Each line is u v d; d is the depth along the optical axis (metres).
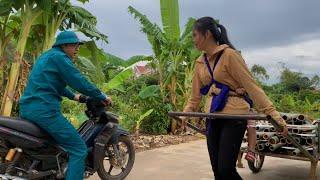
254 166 6.10
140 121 10.06
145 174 5.91
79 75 4.30
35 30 6.97
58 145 4.39
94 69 8.32
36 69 4.27
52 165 4.45
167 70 11.16
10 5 6.25
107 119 5.05
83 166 4.39
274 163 6.92
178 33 10.94
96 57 7.74
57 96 4.29
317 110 16.38
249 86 3.39
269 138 5.51
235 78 3.48
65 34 4.41
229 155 3.47
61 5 6.75
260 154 5.70
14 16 6.96
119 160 5.29
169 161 6.88
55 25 6.79
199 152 7.82
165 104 10.85
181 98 11.15
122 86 12.89
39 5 6.31
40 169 4.42
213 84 3.58
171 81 11.09
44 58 4.29
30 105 4.18
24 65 6.55
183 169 6.28
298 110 15.92
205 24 3.49
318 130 5.42
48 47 6.77
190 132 10.76
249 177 5.94
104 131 5.02
